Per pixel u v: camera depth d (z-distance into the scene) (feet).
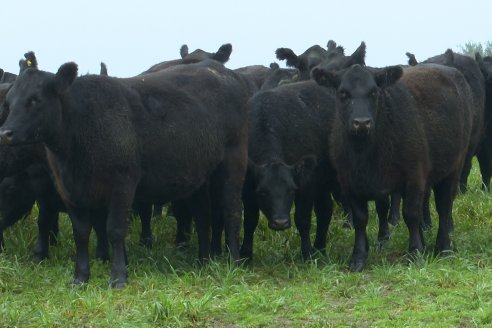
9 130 41.42
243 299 39.75
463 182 65.16
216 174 49.24
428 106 47.70
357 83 44.60
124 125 43.96
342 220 57.98
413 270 43.27
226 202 49.03
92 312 39.11
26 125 41.83
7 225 51.62
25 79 42.42
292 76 66.59
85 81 43.98
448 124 48.37
